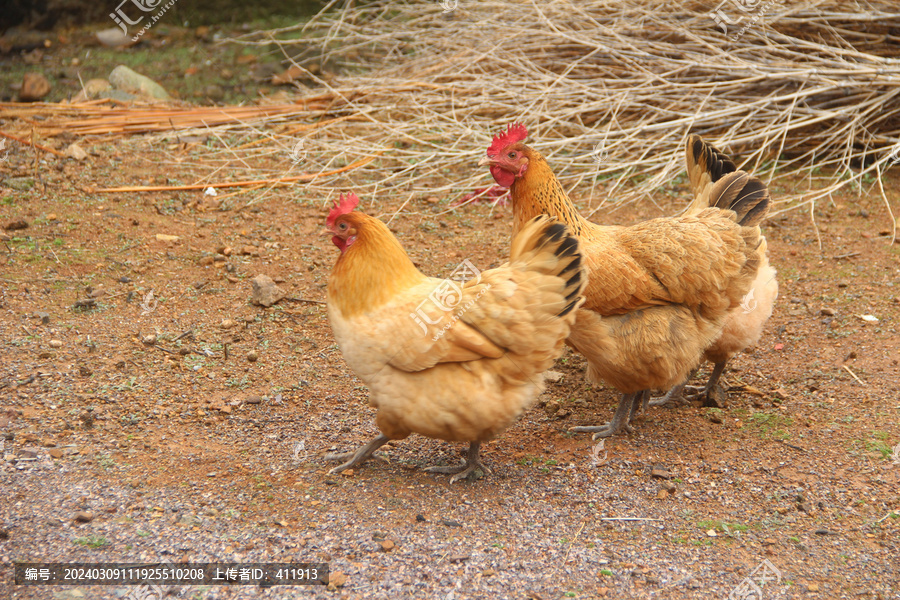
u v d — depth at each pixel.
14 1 12.42
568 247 3.32
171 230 6.43
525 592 2.86
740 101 8.16
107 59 11.80
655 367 4.01
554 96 8.05
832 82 7.53
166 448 3.77
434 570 2.96
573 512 3.44
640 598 2.86
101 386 4.26
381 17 10.62
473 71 9.08
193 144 8.34
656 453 4.03
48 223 6.25
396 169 8.04
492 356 3.31
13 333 4.68
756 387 4.74
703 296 3.96
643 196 7.42
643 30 8.51
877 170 7.58
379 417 3.52
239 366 4.67
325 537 3.13
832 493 3.58
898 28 8.20
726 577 3.00
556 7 8.62
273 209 7.06
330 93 9.26
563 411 4.53
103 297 5.25
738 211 4.30
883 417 4.20
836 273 6.04
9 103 9.03
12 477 3.39
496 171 4.35
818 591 2.93
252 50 12.19
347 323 3.44
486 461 3.94
